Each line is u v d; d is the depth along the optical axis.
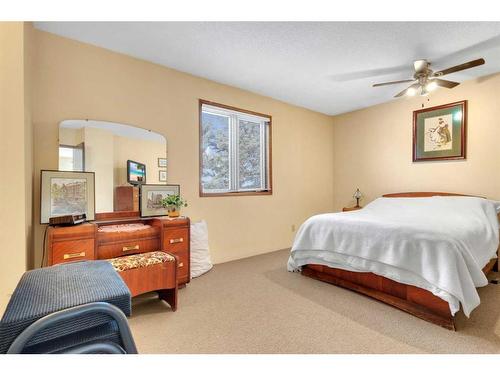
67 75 2.43
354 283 2.55
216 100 3.49
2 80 1.80
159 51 2.70
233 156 3.81
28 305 0.82
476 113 3.39
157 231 2.60
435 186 3.79
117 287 0.97
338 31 2.32
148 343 1.73
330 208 5.09
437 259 1.95
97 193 2.55
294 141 4.50
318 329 1.89
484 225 2.71
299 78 3.36
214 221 3.51
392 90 3.78
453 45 2.55
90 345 0.86
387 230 2.29
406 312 2.11
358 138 4.75
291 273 3.12
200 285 2.74
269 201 4.15
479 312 2.10
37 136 2.28
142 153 2.87
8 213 1.82
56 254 1.98
